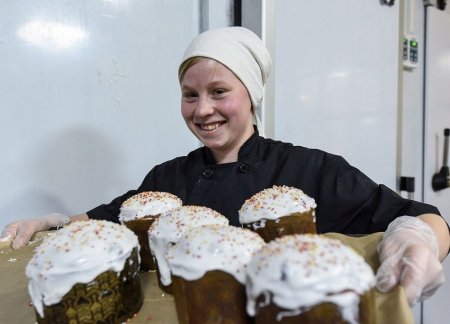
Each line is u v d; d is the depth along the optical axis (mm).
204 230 800
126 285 835
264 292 589
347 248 637
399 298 659
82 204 1632
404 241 799
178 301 770
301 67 1898
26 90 1453
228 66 1139
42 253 794
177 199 1195
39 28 1457
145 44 1726
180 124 1900
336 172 1247
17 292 966
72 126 1567
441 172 2643
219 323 728
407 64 2363
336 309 557
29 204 1506
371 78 2174
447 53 2641
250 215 1046
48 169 1533
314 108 1982
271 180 1293
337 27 2002
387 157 2291
